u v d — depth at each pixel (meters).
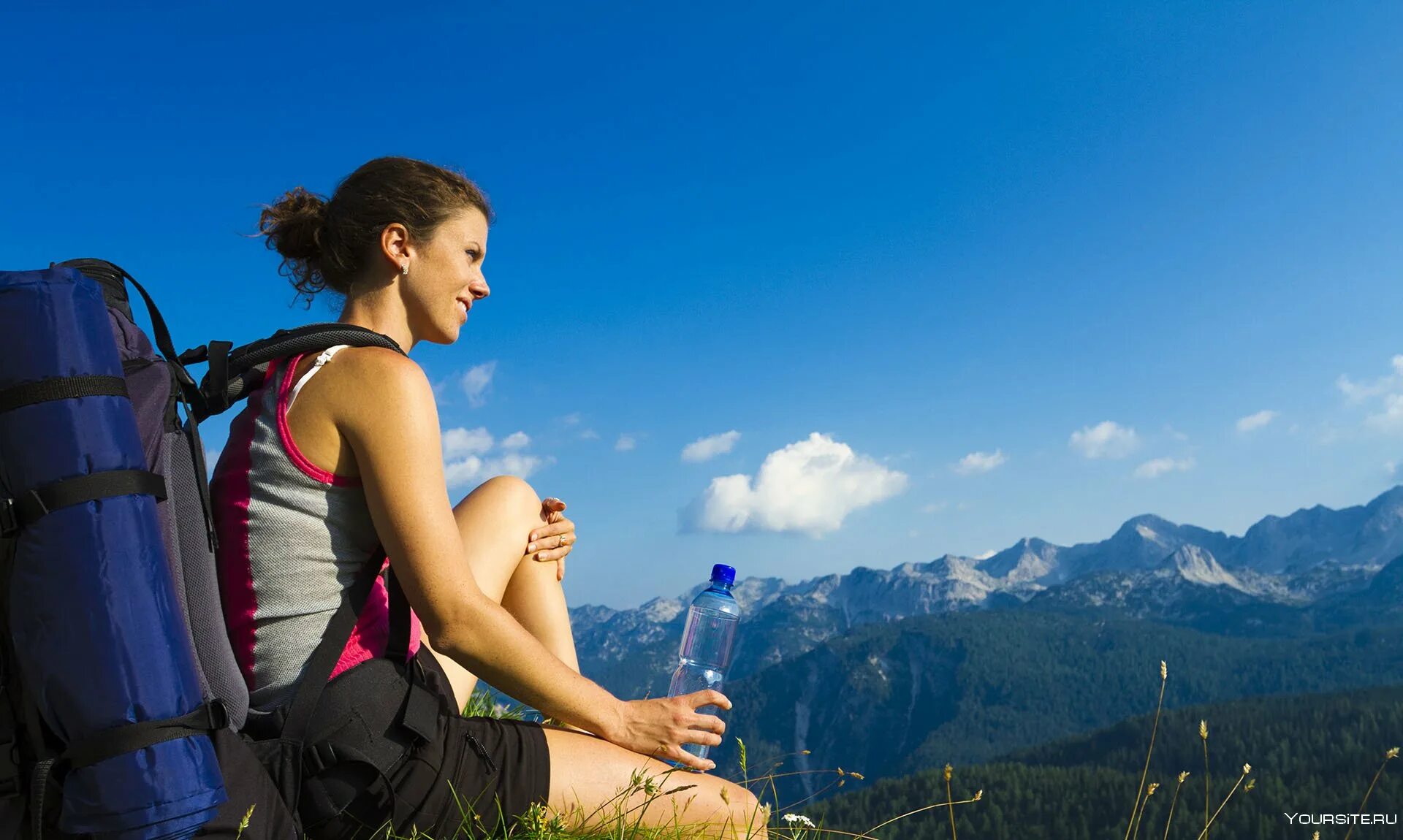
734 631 3.45
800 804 2.88
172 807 1.67
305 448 2.15
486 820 2.23
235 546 2.14
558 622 3.09
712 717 2.52
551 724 2.74
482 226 2.55
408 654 2.26
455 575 2.18
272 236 2.50
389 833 2.10
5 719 1.73
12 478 1.77
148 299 2.15
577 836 2.38
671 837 2.42
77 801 1.66
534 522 3.10
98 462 1.79
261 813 1.89
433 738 2.17
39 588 1.71
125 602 1.73
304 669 2.11
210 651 1.96
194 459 2.04
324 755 2.04
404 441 2.13
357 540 2.21
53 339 1.83
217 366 2.12
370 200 2.38
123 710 1.68
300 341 2.19
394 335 2.45
